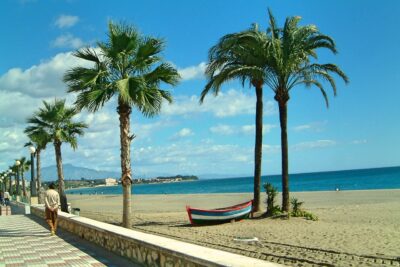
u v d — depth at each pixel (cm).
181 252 661
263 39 1956
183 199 5138
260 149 2164
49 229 1684
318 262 1089
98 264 911
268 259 1159
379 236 1459
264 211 2189
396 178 9631
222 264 564
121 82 1498
